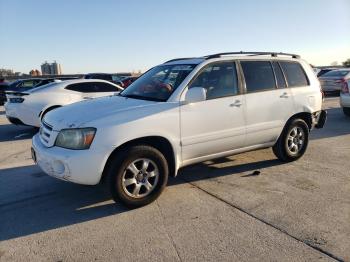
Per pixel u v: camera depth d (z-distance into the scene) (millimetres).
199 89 4645
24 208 4531
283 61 6090
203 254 3402
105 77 21688
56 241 3703
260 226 3932
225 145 5238
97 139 4137
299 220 4051
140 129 4352
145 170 4461
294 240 3615
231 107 5188
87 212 4387
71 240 3717
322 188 5031
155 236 3762
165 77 5266
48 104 9648
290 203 4527
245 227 3916
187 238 3705
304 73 6379
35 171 6047
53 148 4320
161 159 4527
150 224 4039
